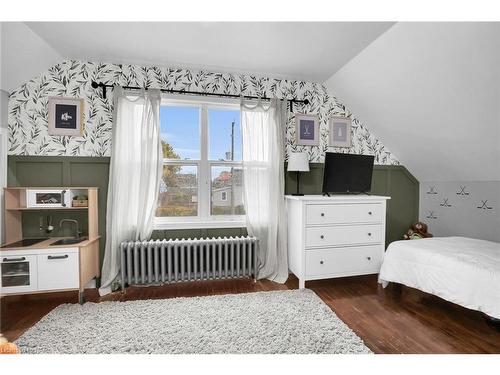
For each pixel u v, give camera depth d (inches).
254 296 95.7
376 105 120.2
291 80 125.7
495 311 68.2
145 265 104.7
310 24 81.9
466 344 68.2
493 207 114.0
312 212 103.0
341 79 119.5
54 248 88.3
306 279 102.8
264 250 118.0
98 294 99.8
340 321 77.9
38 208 94.3
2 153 95.7
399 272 96.9
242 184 122.1
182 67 111.6
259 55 101.4
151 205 108.0
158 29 84.6
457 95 90.4
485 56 74.4
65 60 104.2
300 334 70.9
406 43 86.0
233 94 118.4
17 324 78.1
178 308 86.0
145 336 69.8
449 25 73.5
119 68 108.6
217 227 118.0
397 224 143.2
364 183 121.4
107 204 103.9
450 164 122.3
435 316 83.3
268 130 118.1
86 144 106.1
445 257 82.3
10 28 79.8
